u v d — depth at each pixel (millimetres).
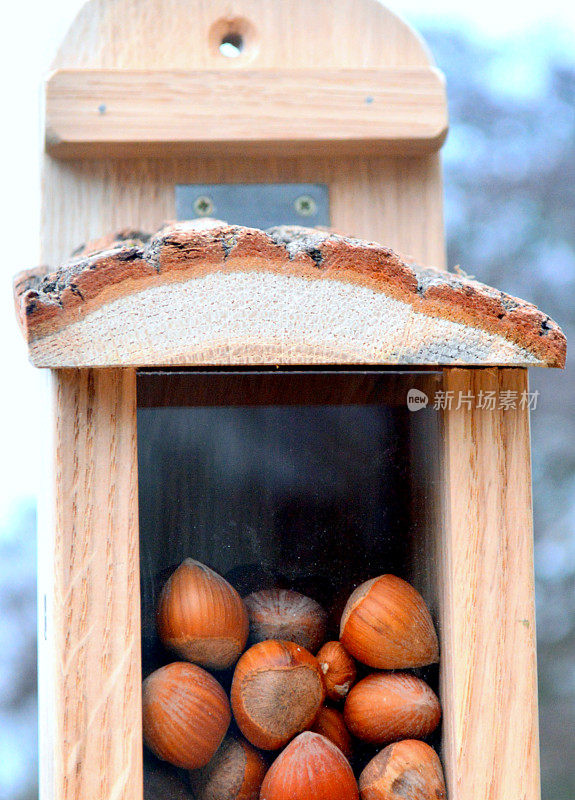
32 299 407
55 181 517
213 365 422
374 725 439
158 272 411
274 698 431
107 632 424
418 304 420
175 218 521
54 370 429
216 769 430
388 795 433
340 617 445
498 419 441
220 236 413
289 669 433
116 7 519
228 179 524
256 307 414
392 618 441
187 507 437
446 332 421
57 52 514
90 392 427
